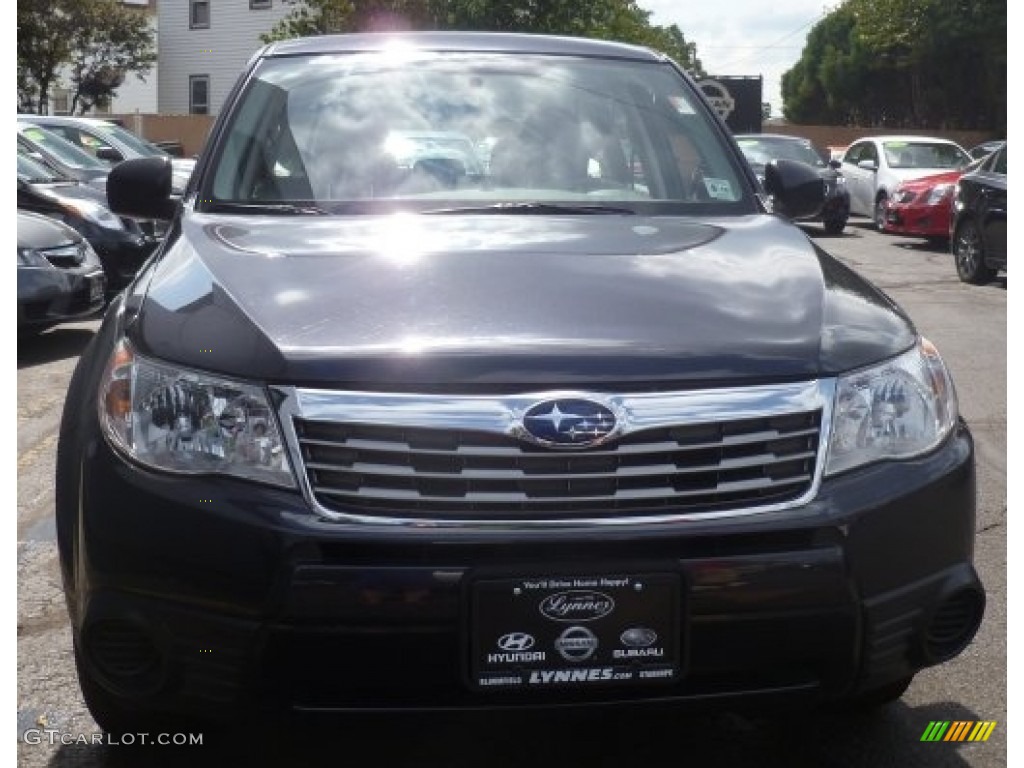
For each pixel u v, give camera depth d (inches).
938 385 121.9
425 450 105.3
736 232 146.3
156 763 130.1
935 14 1651.1
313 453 106.4
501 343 109.3
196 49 1647.4
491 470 105.3
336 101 167.0
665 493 106.7
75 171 493.0
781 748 133.3
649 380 107.9
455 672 104.8
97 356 125.2
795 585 107.0
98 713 125.0
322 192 154.3
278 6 1576.0
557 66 177.6
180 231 143.7
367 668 104.9
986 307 458.0
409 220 145.6
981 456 251.0
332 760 130.3
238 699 107.1
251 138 161.3
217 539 105.7
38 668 153.6
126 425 112.3
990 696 145.2
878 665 112.4
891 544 111.2
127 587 108.8
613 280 123.6
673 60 189.5
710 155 168.9
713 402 108.2
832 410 111.6
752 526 106.7
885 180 803.4
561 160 162.2
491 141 163.3
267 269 125.5
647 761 130.5
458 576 103.4
